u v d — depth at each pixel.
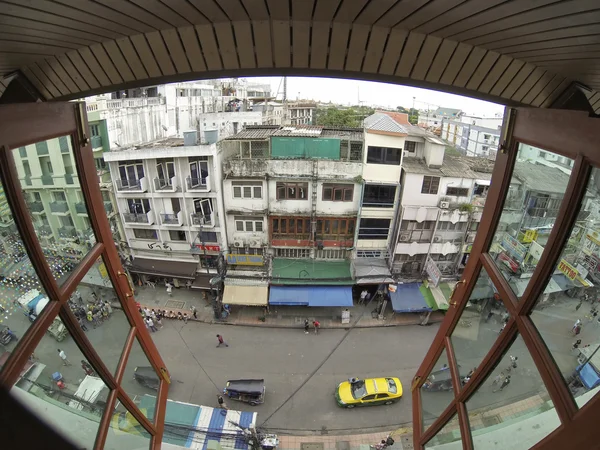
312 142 17.39
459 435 3.81
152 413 5.01
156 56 3.07
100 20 2.44
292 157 17.64
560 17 2.00
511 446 2.87
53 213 2.88
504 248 3.27
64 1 2.04
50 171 2.83
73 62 3.00
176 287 21.03
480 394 3.44
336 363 16.75
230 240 19.33
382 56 3.02
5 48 2.40
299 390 15.45
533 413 2.65
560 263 2.41
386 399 14.72
